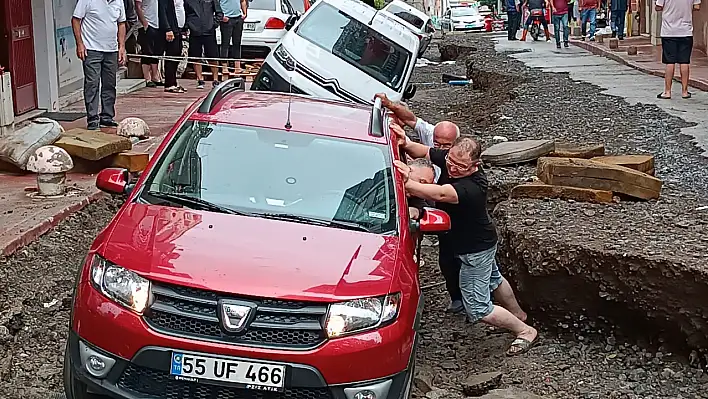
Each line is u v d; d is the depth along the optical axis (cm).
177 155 579
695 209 783
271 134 600
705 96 1536
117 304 455
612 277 661
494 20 4953
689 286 617
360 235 525
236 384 445
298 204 547
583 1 3016
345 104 702
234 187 555
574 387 627
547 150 980
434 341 743
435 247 980
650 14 3044
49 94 1355
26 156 931
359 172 579
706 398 597
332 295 458
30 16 1316
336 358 450
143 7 1652
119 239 489
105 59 1152
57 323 649
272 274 464
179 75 1934
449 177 667
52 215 796
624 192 812
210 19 1669
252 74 1641
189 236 495
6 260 702
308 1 2048
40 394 550
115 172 581
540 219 756
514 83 1853
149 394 451
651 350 664
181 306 451
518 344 689
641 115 1319
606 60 2316
